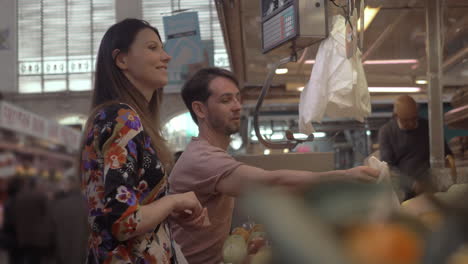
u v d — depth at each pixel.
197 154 1.55
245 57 3.07
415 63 3.05
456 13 2.27
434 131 2.23
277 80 3.55
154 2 20.73
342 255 0.16
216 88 1.69
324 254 0.16
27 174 3.60
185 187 1.55
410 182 0.27
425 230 0.17
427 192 0.24
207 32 20.17
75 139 4.79
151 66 1.19
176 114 17.92
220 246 1.62
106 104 1.09
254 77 3.53
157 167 1.10
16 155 3.94
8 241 3.11
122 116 1.05
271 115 4.98
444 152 2.29
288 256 0.16
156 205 1.05
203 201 1.56
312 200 0.17
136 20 1.22
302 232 0.17
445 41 2.53
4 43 20.27
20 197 3.15
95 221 1.04
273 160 2.19
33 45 20.94
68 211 2.69
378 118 5.45
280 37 1.75
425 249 0.16
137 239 1.04
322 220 0.17
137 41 1.18
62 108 19.89
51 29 21.06
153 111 1.33
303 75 3.39
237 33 2.61
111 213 0.98
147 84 1.21
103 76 1.18
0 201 3.26
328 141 3.31
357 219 0.17
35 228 3.03
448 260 0.16
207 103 1.70
